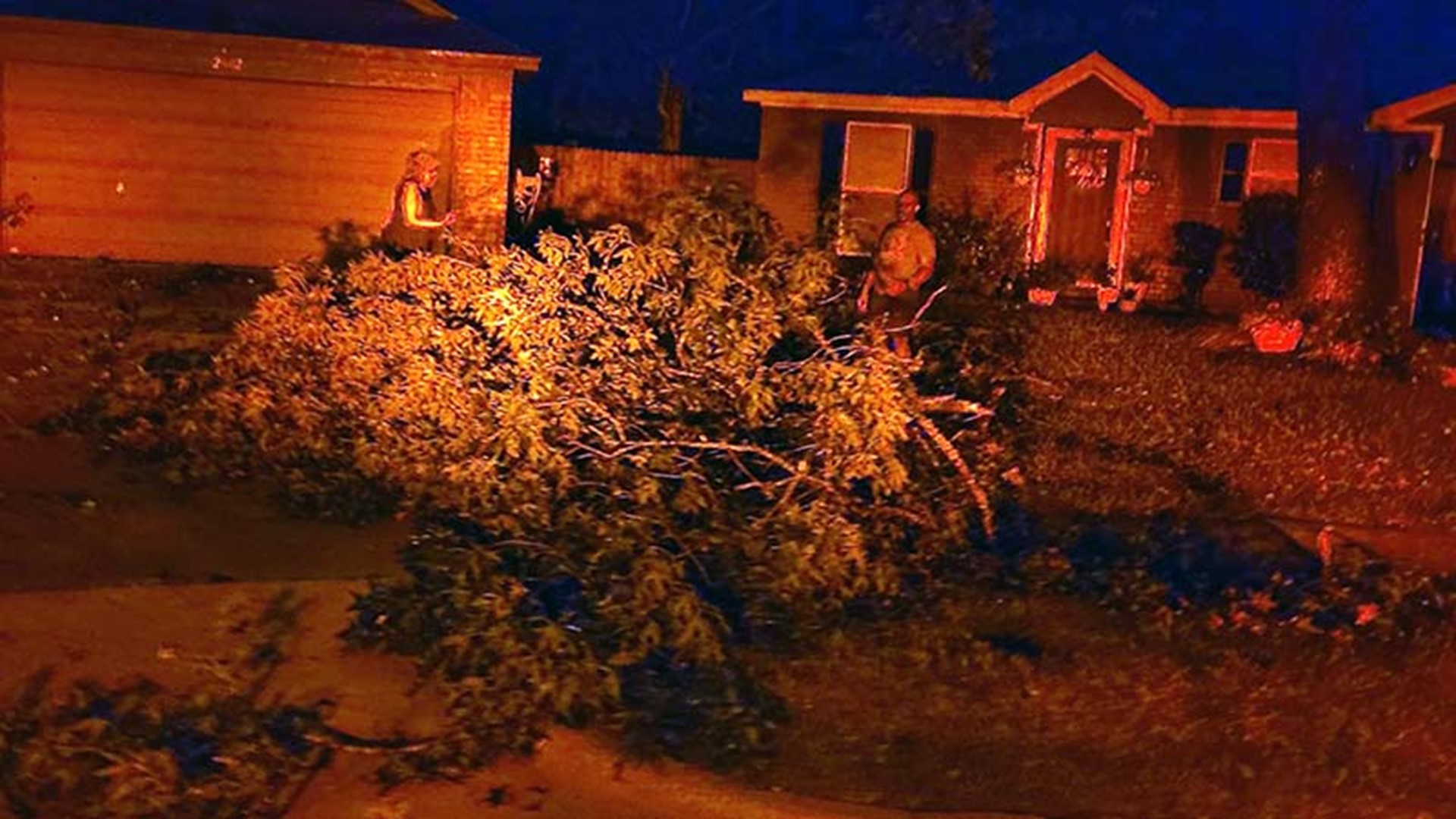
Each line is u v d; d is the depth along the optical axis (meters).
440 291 11.84
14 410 13.06
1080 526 11.58
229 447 11.83
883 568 9.44
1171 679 8.50
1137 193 23.31
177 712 7.73
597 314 10.99
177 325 15.53
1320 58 19.59
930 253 13.99
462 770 7.38
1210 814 7.08
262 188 19.09
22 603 8.88
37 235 18.80
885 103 23.44
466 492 10.28
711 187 12.96
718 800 7.06
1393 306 20.23
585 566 9.45
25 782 6.95
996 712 8.07
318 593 9.40
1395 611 9.70
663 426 10.48
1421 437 14.88
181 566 9.78
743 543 9.63
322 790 7.14
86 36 18.38
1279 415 15.54
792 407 11.12
